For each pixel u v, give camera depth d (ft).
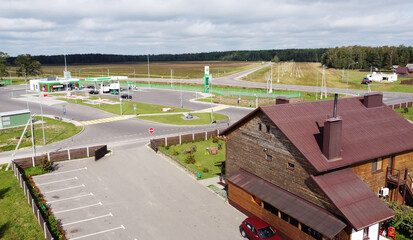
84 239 83.66
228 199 103.91
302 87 428.15
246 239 83.20
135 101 322.75
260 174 93.40
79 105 295.07
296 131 81.71
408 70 518.78
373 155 81.25
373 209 70.23
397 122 97.19
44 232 83.87
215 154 155.53
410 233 80.79
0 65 584.40
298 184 79.56
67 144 171.73
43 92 396.16
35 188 112.98
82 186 117.29
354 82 461.37
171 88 443.73
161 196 108.78
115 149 161.58
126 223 91.61
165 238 83.97
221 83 497.87
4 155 154.40
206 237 84.28
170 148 164.76
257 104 294.87
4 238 83.15
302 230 75.41
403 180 89.10
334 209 70.18
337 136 75.25
